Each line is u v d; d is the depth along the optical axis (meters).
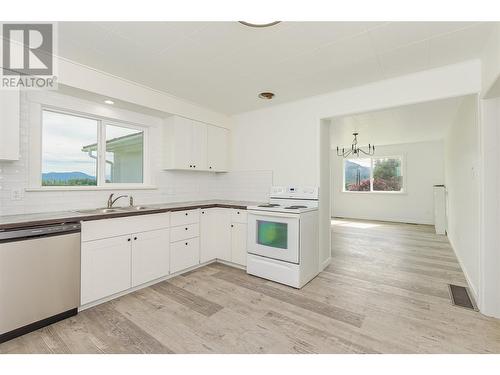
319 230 3.20
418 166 7.06
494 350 1.71
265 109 3.75
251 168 3.90
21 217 2.10
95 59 2.31
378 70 2.49
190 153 3.54
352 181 8.33
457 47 2.06
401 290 2.68
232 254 3.40
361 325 2.02
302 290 2.68
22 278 1.83
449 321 2.07
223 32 1.88
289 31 1.87
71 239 2.10
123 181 3.22
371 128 4.98
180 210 3.06
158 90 3.07
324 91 3.06
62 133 2.71
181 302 2.40
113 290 2.41
